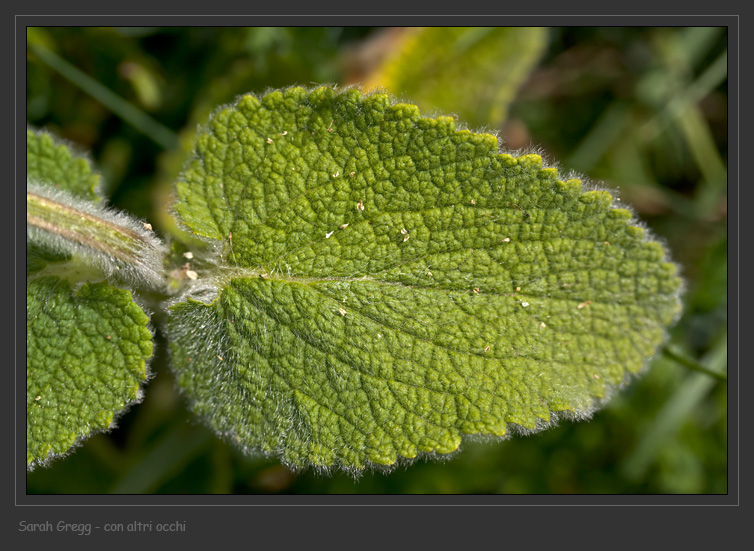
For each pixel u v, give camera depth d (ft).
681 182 1.14
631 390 1.09
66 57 1.09
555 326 0.96
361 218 0.96
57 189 0.99
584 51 1.14
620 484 1.09
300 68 1.09
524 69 1.08
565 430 1.09
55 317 0.97
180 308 0.97
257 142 0.96
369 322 0.96
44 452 0.96
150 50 1.11
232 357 0.97
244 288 0.97
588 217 0.95
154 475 1.07
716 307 1.09
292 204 0.96
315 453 0.96
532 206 0.95
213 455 1.08
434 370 0.95
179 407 1.09
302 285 0.96
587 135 1.14
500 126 1.12
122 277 0.97
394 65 1.08
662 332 0.96
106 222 0.97
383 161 0.95
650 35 1.13
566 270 0.96
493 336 0.96
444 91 1.09
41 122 1.10
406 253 0.96
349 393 0.96
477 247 0.95
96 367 0.96
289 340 0.96
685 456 1.09
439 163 0.95
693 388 1.08
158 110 1.11
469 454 1.08
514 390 0.95
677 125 1.14
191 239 0.98
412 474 1.08
